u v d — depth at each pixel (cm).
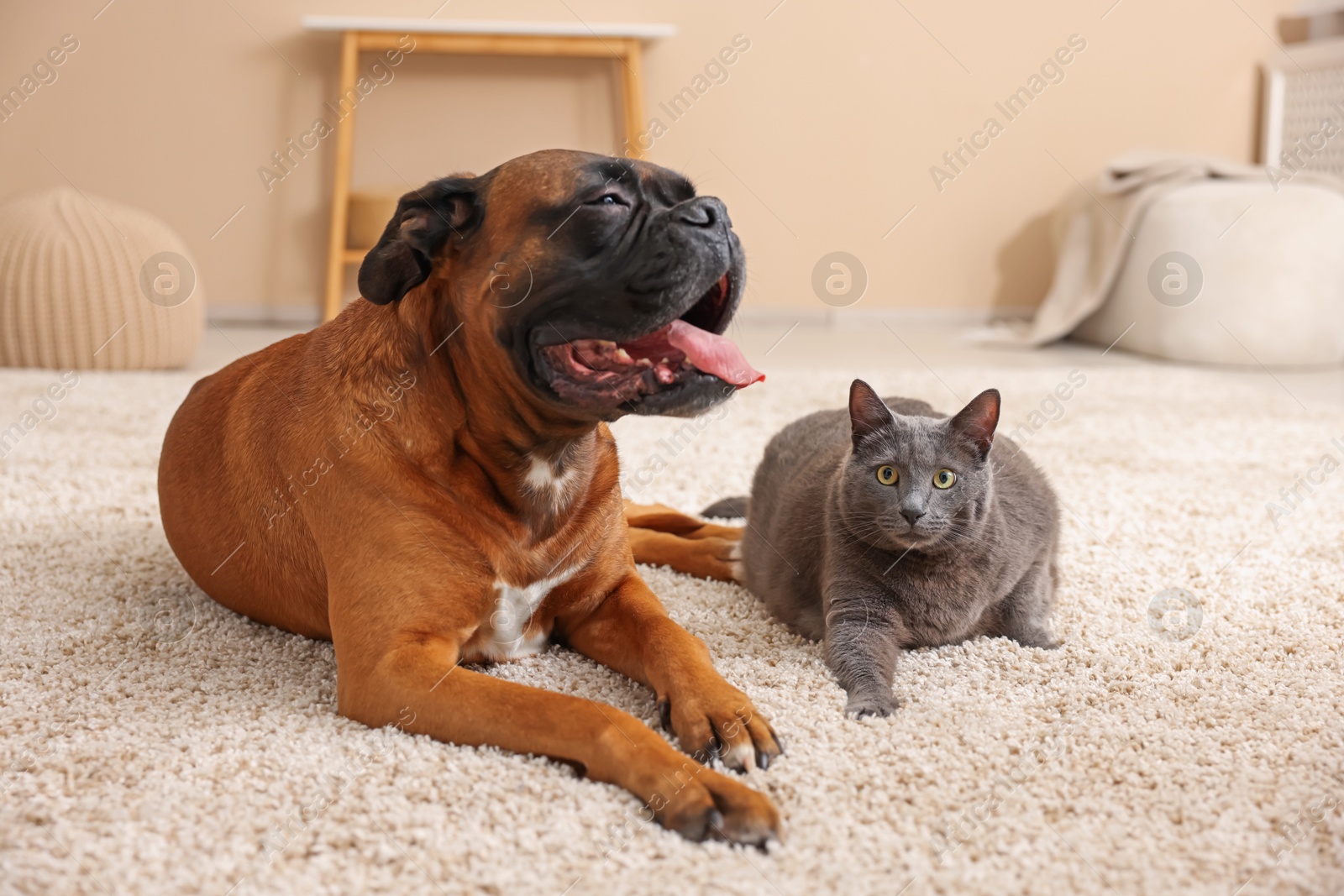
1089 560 230
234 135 574
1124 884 117
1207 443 334
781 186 611
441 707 146
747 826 124
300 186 582
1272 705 161
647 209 155
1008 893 116
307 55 571
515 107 592
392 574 157
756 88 601
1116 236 536
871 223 620
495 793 134
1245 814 131
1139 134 630
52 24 550
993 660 180
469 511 162
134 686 168
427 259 159
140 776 139
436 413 161
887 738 150
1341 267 473
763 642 191
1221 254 482
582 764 141
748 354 520
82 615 198
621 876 118
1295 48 601
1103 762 144
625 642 172
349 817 129
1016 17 611
